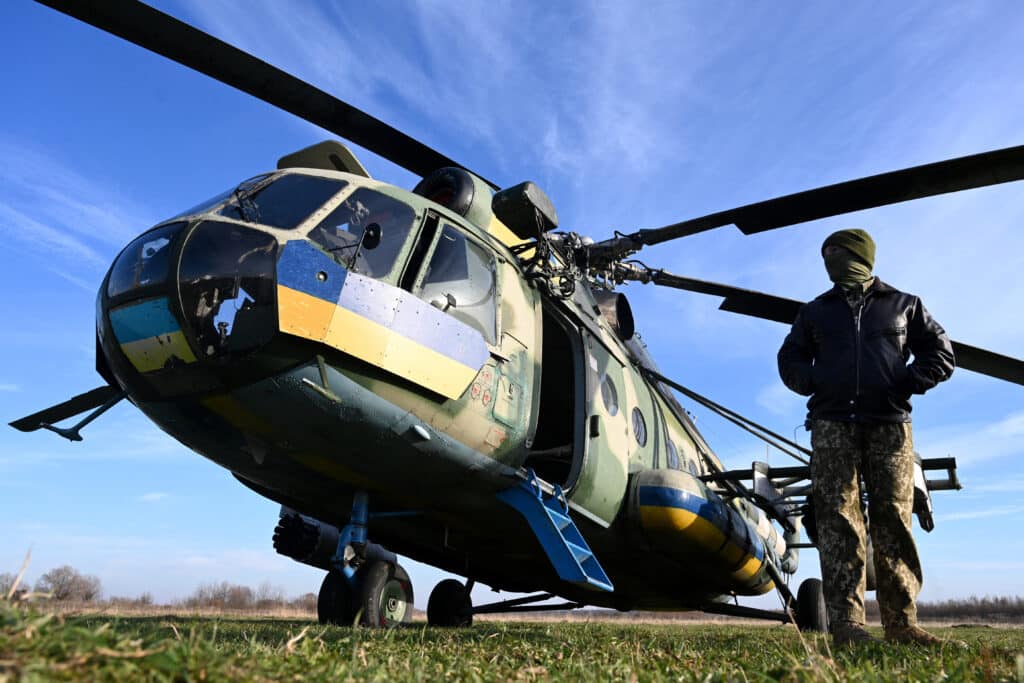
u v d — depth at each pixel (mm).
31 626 1415
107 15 4695
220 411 4547
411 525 6344
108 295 4594
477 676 2211
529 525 5781
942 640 3799
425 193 6367
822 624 10430
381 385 4617
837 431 4211
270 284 4301
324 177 5176
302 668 1836
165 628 3293
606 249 6742
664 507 7133
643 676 2150
